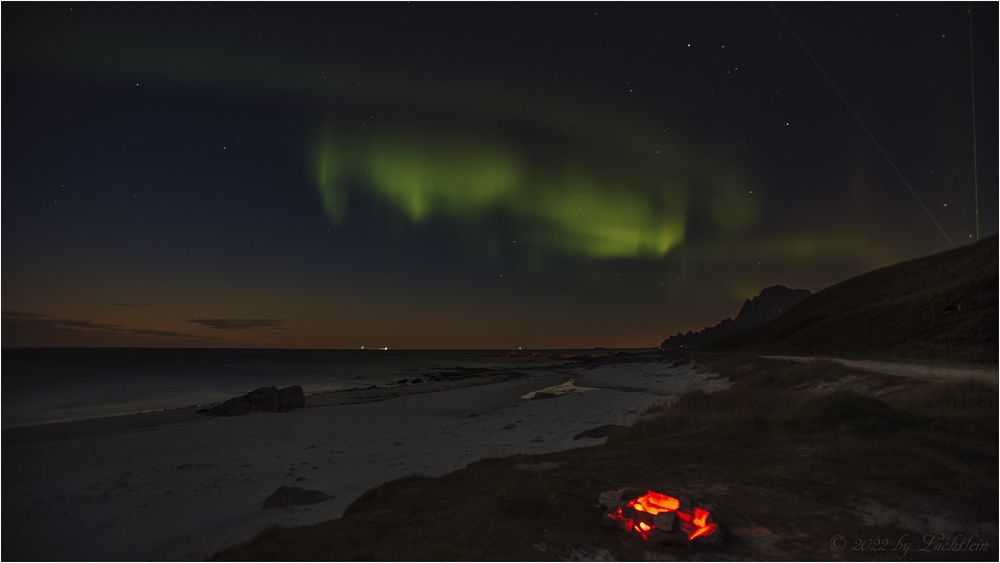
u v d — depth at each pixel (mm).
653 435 12852
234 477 12242
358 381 56875
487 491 7039
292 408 28391
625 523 5812
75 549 7680
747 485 7441
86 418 26031
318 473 12391
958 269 57438
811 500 6914
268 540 6012
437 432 19156
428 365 107250
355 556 4953
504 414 23844
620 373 56594
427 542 5305
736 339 87812
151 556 7176
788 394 18531
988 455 8633
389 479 11211
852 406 11211
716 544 5504
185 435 19469
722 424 11852
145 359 114562
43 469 13594
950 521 6312
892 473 7914
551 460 8953
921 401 13289
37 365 81438
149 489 11297
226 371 70500
